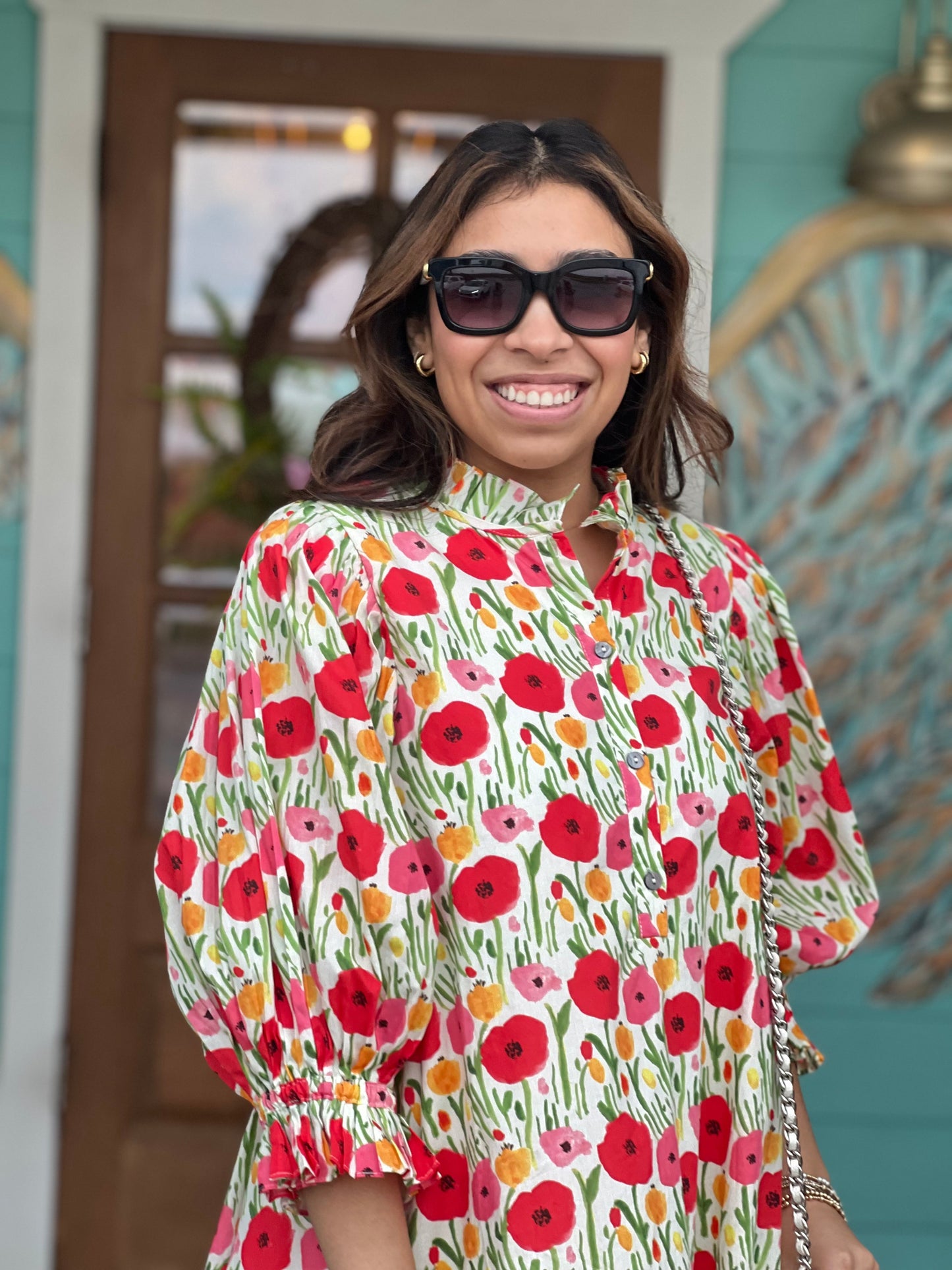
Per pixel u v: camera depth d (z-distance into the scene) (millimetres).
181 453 2771
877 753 2795
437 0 2703
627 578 1233
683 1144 1152
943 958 2820
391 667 1109
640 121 2732
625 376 1193
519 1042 1071
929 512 2764
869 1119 2842
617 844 1120
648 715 1185
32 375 2727
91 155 2705
